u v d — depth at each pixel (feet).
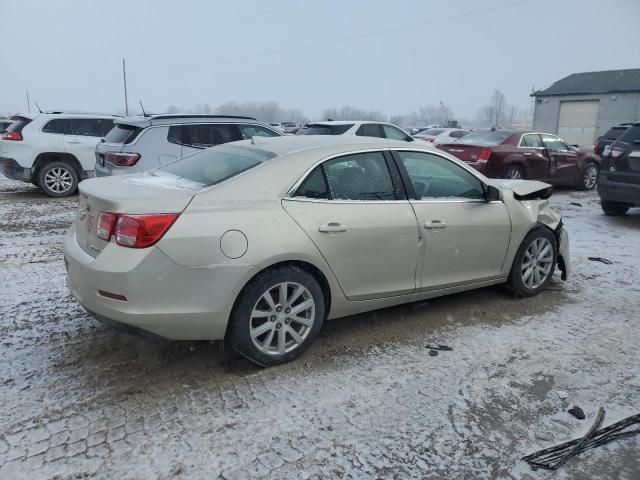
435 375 11.53
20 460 8.54
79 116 35.86
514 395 10.80
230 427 9.53
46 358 11.87
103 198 10.53
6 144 33.91
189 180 12.03
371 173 12.98
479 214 14.55
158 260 10.09
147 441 9.09
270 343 11.55
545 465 8.76
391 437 9.39
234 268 10.61
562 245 17.15
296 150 12.39
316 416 9.93
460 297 16.37
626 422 9.94
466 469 8.65
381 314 14.88
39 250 21.15
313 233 11.57
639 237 24.98
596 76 125.08
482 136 38.63
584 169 40.91
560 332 13.88
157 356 12.08
